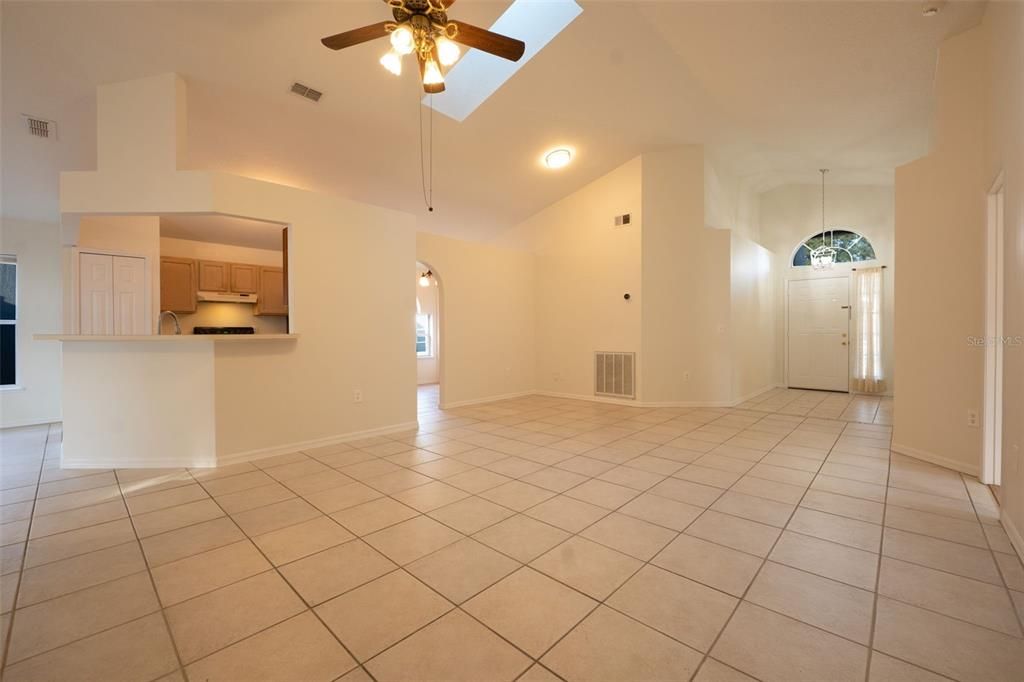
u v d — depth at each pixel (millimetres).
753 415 5422
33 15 2799
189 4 2906
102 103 3416
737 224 7047
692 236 5941
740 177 7047
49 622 1603
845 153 5691
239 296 6496
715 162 6238
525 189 6438
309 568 1963
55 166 4168
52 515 2543
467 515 2508
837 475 3150
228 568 1969
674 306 6035
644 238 6059
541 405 6320
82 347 3469
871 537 2211
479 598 1730
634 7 3346
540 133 5086
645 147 5793
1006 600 1688
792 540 2188
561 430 4676
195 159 4445
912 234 3486
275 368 3797
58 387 5445
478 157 5355
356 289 4352
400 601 1716
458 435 4477
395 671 1358
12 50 2996
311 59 3535
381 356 4547
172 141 3404
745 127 5172
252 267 6707
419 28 2416
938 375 3309
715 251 5922
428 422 5148
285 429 3848
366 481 3096
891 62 3572
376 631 1544
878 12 3062
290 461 3594
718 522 2396
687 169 5887
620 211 6297
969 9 2863
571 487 2947
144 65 3311
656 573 1898
